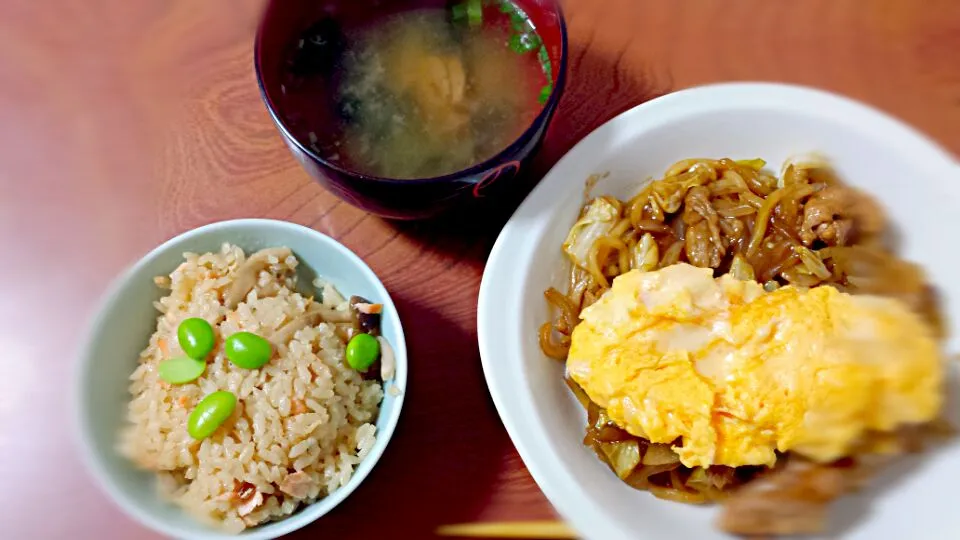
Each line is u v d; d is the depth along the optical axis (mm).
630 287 334
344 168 347
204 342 330
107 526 341
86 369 319
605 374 323
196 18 422
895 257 350
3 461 351
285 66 356
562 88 330
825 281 347
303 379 325
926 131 383
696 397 313
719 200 365
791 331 314
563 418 336
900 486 314
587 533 302
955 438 315
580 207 360
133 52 418
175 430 323
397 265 373
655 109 356
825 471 318
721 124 360
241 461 315
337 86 361
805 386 307
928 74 395
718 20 408
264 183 389
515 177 349
